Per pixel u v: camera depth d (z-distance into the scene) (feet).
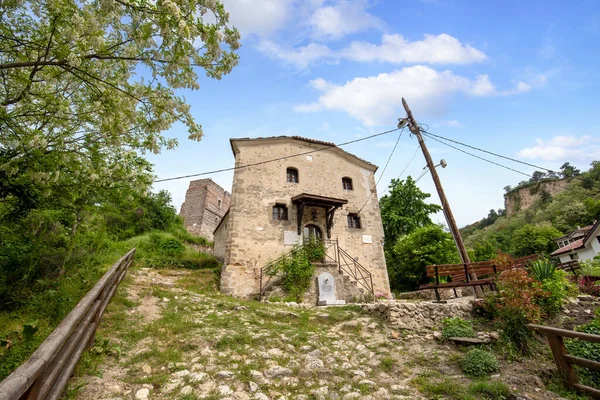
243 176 42.65
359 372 14.33
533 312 18.17
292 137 47.39
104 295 15.66
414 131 35.50
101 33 13.01
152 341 15.80
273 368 13.85
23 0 13.00
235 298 32.04
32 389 6.27
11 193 17.22
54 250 20.80
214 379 12.53
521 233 133.59
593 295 25.79
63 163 16.85
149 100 15.10
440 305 21.34
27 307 15.46
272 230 41.01
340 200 42.57
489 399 12.16
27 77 15.15
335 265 38.09
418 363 15.67
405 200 74.84
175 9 11.70
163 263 41.19
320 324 21.85
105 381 11.48
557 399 12.12
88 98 17.78
